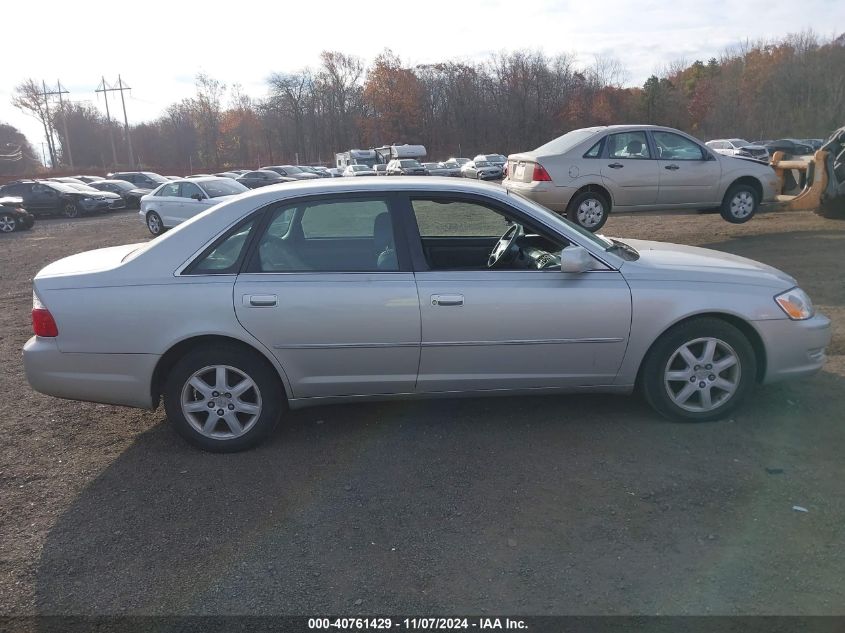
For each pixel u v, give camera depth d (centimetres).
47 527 324
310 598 266
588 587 266
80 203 2606
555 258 421
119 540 311
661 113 6600
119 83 6862
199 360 385
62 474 379
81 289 382
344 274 384
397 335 384
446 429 419
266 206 393
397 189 402
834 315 621
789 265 836
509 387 405
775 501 322
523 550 292
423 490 346
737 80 6431
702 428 406
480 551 292
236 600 267
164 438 424
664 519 311
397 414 445
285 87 8088
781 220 1277
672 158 989
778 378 412
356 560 290
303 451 397
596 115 6706
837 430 397
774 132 5956
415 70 7425
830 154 1118
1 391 523
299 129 8250
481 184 426
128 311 377
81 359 382
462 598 263
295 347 382
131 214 2683
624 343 396
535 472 360
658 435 399
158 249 387
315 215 396
